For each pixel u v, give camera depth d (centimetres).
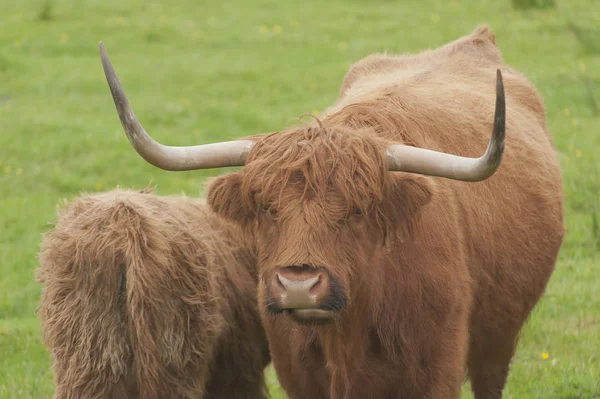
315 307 1591
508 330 2311
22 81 6259
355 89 2405
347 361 1862
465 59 2733
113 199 2053
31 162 4738
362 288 1786
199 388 2091
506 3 7894
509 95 2602
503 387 2481
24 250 3828
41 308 2061
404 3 8300
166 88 6109
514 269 2216
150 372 1981
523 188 2286
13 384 2669
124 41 7300
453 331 1903
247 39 7331
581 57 6281
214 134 5112
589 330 2953
